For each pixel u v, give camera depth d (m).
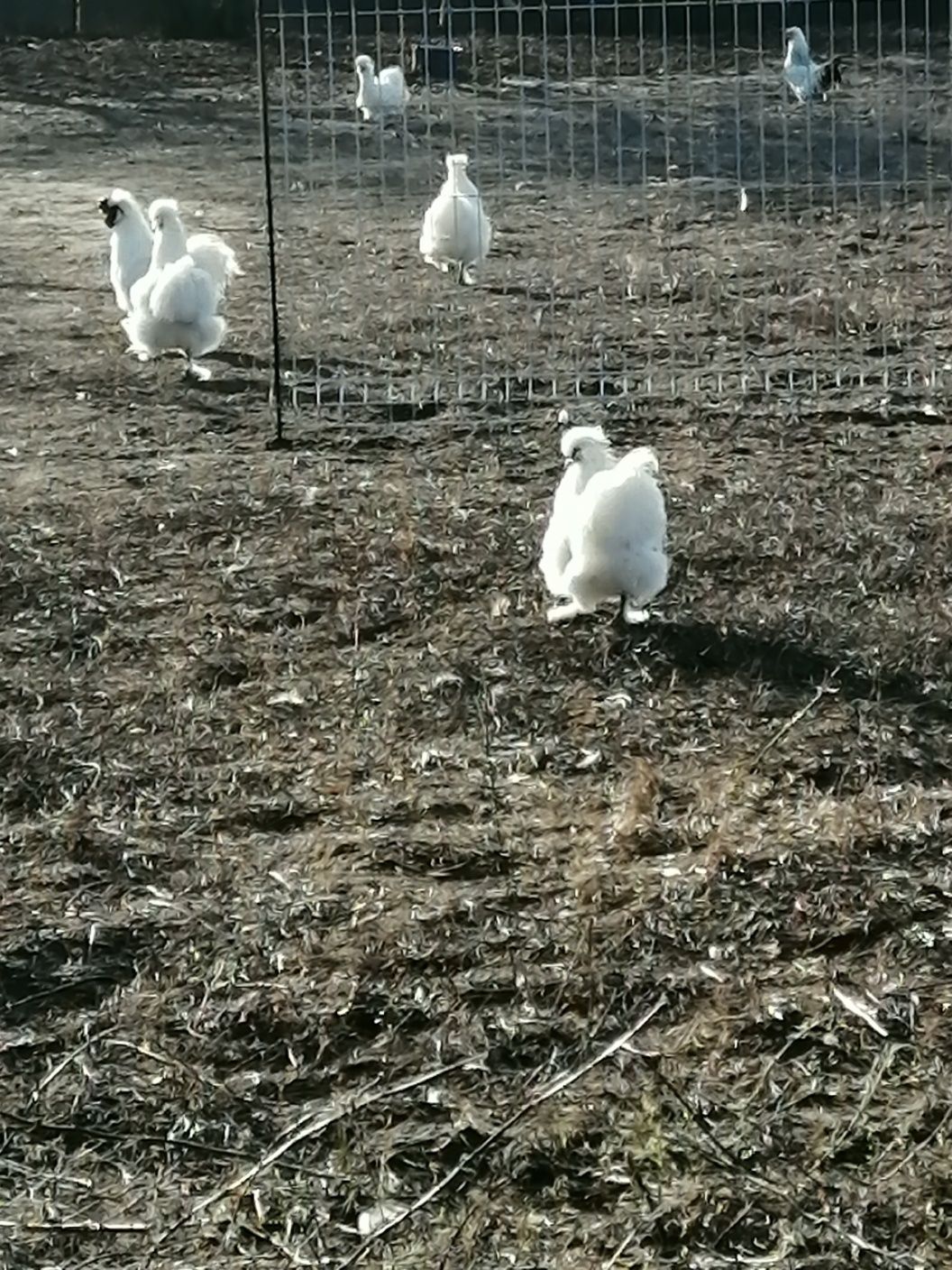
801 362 11.38
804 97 16.91
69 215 14.75
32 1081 6.32
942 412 10.76
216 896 7.49
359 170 13.28
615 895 7.25
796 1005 6.46
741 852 7.53
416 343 11.76
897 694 8.92
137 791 8.48
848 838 7.61
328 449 10.61
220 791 8.45
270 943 7.09
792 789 8.23
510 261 13.19
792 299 12.24
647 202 14.38
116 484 10.31
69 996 6.84
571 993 6.60
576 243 13.57
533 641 9.18
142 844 7.95
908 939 6.88
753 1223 5.35
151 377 11.42
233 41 22.73
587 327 11.95
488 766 8.59
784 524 9.80
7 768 8.74
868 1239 5.25
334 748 8.78
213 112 19.08
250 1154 5.86
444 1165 5.73
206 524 9.95
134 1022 6.61
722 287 12.50
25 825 8.20
